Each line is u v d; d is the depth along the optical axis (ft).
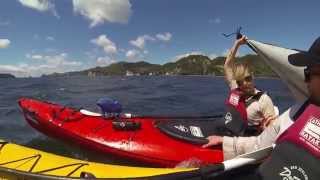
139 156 5.08
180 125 5.69
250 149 3.82
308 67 2.13
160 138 5.27
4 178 3.98
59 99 13.28
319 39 2.12
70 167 3.99
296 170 2.21
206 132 5.52
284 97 13.66
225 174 3.42
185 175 3.46
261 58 4.91
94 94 15.16
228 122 5.13
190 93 15.48
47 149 6.32
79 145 5.57
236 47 5.33
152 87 19.86
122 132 5.44
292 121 2.34
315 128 2.18
